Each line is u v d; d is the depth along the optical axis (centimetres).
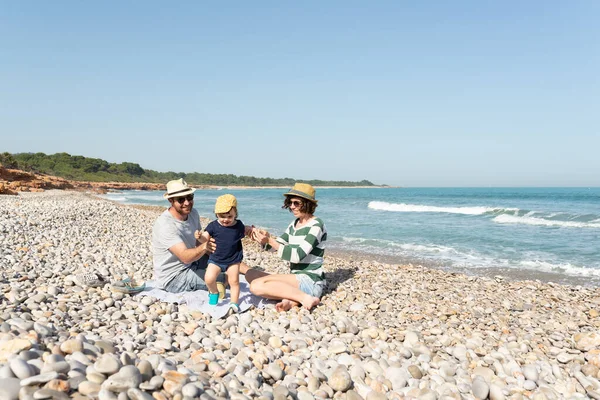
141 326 402
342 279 740
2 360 244
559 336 466
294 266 561
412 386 338
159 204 3728
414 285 712
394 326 483
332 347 394
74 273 580
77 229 1080
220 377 298
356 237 1534
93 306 444
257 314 486
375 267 897
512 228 1823
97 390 223
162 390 244
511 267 1012
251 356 354
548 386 349
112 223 1335
